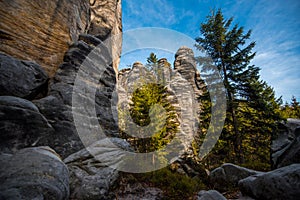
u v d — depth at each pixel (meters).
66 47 7.97
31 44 6.45
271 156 8.39
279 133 9.50
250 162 9.01
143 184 5.64
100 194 3.77
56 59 7.29
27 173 2.58
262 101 10.15
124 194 4.78
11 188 2.25
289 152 6.62
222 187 6.11
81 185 3.79
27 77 5.30
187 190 5.42
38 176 2.62
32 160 2.93
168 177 6.14
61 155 4.94
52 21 7.56
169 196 4.97
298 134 7.12
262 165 8.32
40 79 5.90
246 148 10.23
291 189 3.73
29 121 4.30
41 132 4.56
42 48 6.85
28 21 6.51
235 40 12.63
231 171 6.34
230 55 12.27
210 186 6.45
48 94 6.07
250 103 10.55
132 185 5.36
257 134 10.41
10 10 5.96
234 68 11.45
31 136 4.27
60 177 2.94
